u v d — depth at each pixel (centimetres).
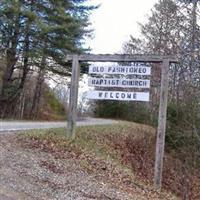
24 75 3744
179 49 2495
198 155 2141
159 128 1293
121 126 2653
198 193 1923
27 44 3450
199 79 2150
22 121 2825
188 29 2425
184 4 2828
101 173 1178
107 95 1407
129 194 1037
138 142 2277
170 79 2803
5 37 3406
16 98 3888
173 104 2588
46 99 4688
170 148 2455
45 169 1041
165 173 2030
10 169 970
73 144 1420
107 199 917
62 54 3450
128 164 1641
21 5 3209
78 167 1148
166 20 3631
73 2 3619
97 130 2033
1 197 777
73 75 1511
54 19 3372
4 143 1252
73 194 892
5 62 3569
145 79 1390
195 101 2119
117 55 1414
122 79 1391
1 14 3209
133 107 4753
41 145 1311
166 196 1260
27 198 805
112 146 1806
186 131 2148
